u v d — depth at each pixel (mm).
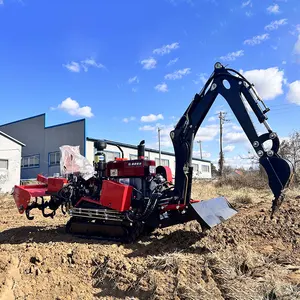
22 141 29891
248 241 5367
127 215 5258
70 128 26094
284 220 6023
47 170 27578
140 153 5922
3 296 4008
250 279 3811
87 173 6230
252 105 4777
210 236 5562
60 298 3982
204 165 49312
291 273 4016
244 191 14180
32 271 4488
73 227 6031
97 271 4426
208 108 5207
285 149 15391
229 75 5000
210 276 3963
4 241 6203
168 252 4844
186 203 5242
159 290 3752
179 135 5371
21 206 6520
